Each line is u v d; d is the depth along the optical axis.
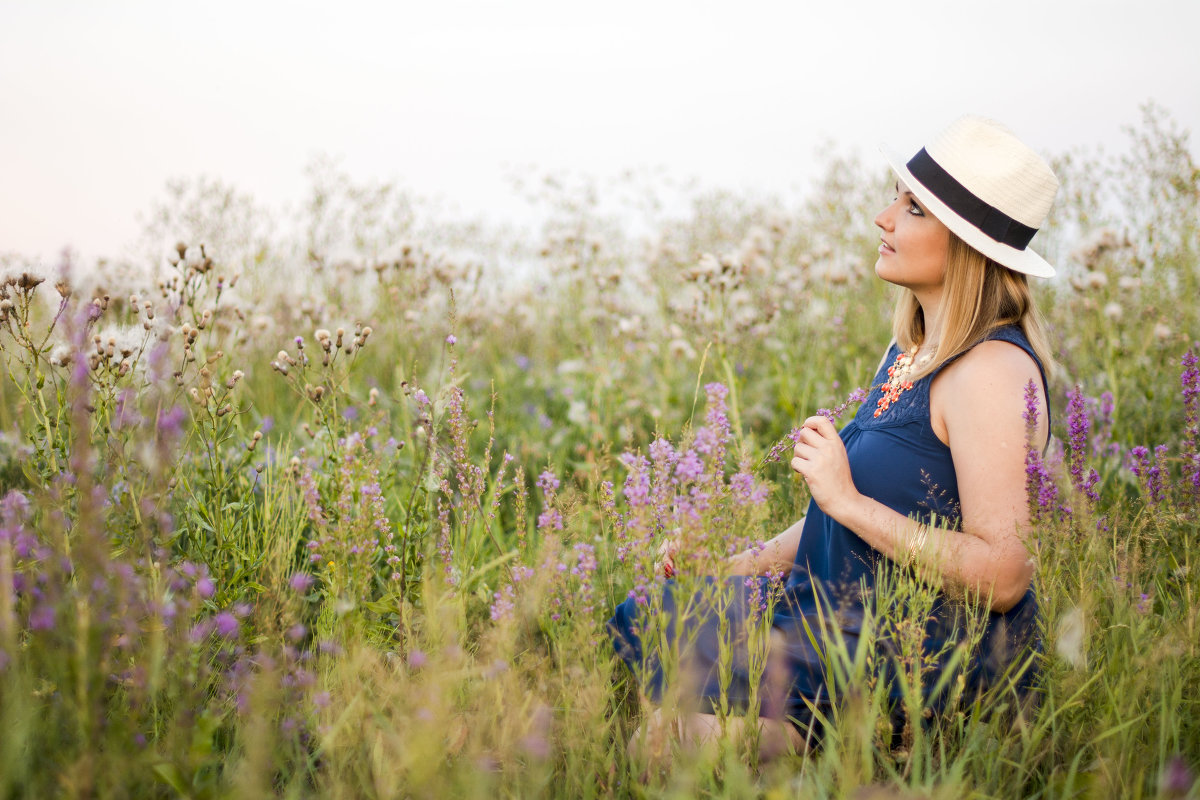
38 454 2.49
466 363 5.13
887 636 2.20
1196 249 5.04
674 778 1.86
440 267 5.66
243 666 2.13
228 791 1.73
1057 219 5.45
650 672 2.13
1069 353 4.71
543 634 2.46
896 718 2.14
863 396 2.62
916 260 2.46
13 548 2.10
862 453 2.44
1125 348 4.52
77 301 2.58
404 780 1.78
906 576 2.22
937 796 1.72
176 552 2.66
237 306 4.29
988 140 2.39
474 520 2.82
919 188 2.40
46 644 1.78
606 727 1.97
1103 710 2.03
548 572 2.16
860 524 2.28
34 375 2.61
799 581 2.56
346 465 2.44
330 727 1.89
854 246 6.12
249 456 2.85
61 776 1.55
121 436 2.44
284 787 1.87
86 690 1.65
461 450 2.64
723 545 2.09
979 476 2.21
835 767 1.87
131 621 1.90
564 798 1.91
